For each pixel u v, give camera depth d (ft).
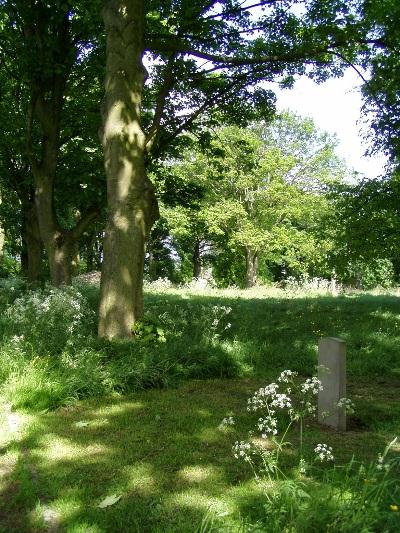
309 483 13.20
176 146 55.47
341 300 63.98
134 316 31.68
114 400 21.93
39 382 21.13
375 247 45.44
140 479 14.01
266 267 166.81
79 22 43.70
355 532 10.00
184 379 25.70
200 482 13.84
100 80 51.65
